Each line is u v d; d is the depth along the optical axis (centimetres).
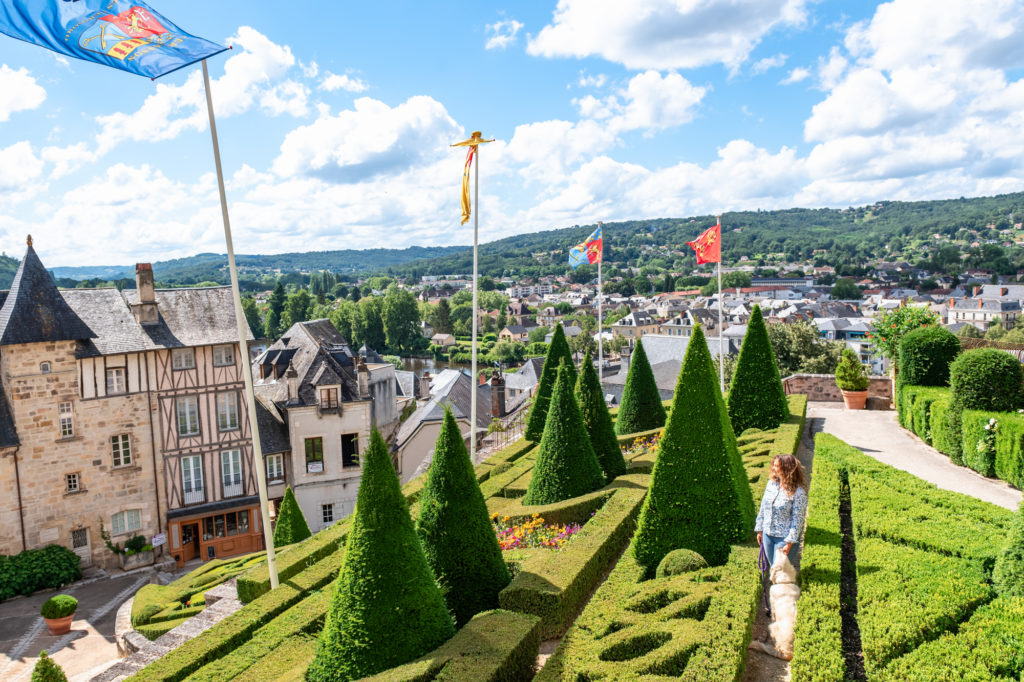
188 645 1132
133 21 1234
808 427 2292
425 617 873
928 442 2022
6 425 3117
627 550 1141
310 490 3831
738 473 1127
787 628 846
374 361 7288
